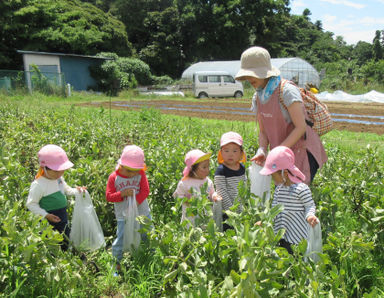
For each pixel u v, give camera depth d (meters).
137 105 24.03
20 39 39.56
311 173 3.89
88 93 33.12
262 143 4.24
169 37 54.28
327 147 7.03
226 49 57.38
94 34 40.88
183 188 3.94
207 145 6.48
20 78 27.22
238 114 19.12
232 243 2.64
